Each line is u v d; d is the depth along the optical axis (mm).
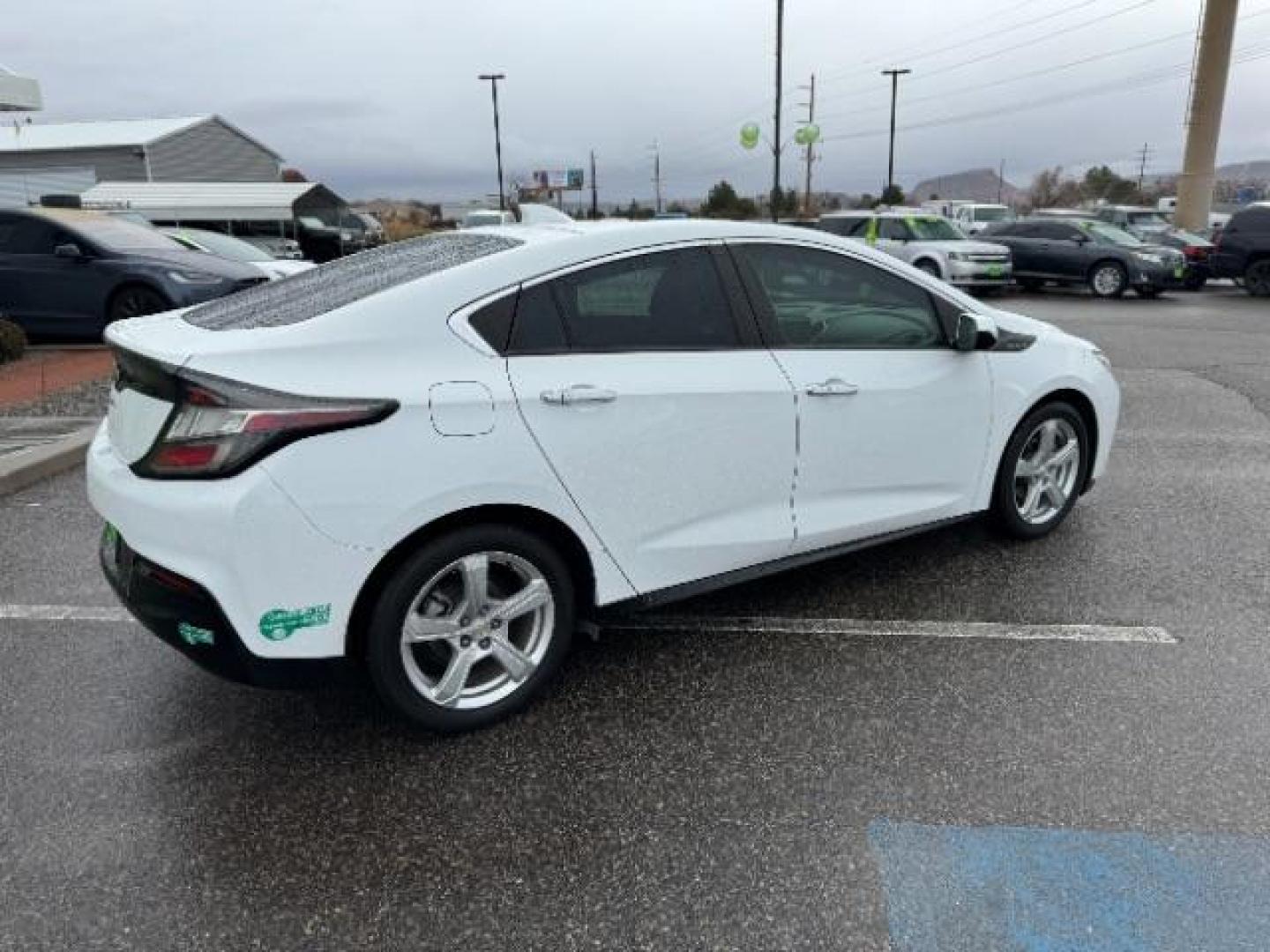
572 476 3133
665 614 4121
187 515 2699
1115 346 12109
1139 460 6508
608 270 3270
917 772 2982
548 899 2471
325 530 2754
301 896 2482
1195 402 8578
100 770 3014
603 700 3430
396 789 2924
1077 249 19594
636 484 3285
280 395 2695
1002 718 3279
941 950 2289
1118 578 4434
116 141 39125
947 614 4086
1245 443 7000
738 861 2602
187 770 3016
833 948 2301
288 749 3135
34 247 10852
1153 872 2535
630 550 3348
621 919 2402
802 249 3740
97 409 7969
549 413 3061
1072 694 3428
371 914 2422
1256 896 2445
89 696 3449
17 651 3787
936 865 2574
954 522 4406
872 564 4629
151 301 10711
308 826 2752
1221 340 12711
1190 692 3432
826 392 3684
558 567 3232
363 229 34469
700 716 3316
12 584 4422
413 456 2836
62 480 6109
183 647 2846
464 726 3180
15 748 3119
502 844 2676
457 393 2906
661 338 3354
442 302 2984
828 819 2768
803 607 4164
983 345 4051
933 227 19438
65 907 2436
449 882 2531
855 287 3889
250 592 2729
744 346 3537
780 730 3229
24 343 10406
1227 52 33094
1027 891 2473
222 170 44156
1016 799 2846
